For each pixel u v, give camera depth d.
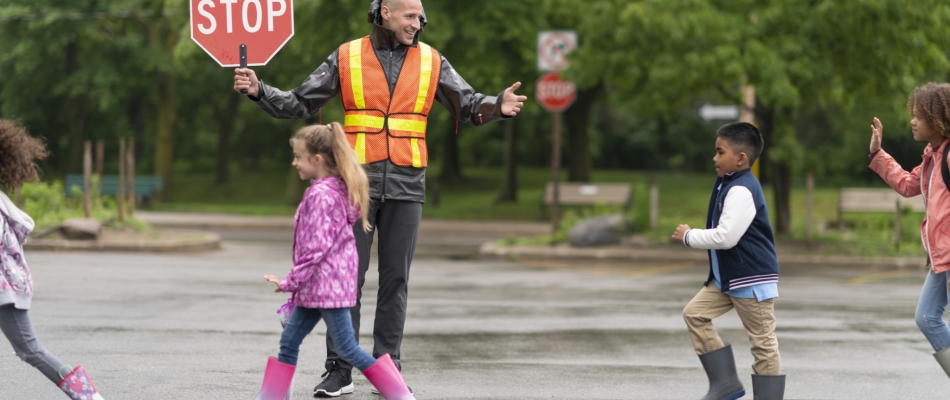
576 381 7.82
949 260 6.06
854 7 18.66
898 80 19.38
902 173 6.70
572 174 36.34
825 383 7.95
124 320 10.54
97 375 7.64
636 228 21.77
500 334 10.27
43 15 36.91
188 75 41.56
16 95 41.59
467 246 24.09
